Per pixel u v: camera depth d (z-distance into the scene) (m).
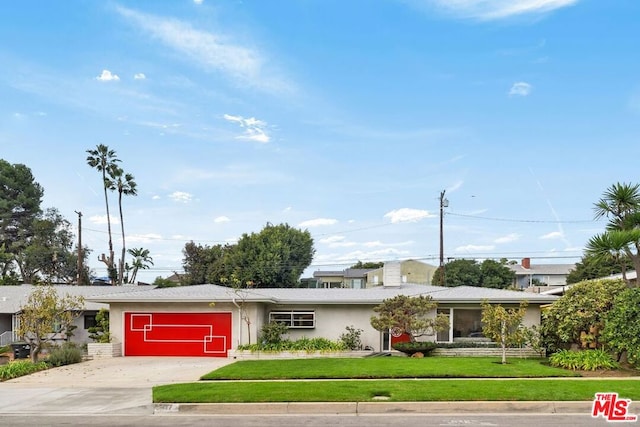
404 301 22.91
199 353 25.19
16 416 12.26
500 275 57.28
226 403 12.59
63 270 64.56
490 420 11.30
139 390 15.20
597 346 19.59
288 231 55.19
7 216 67.25
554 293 35.38
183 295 25.45
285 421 11.36
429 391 13.30
